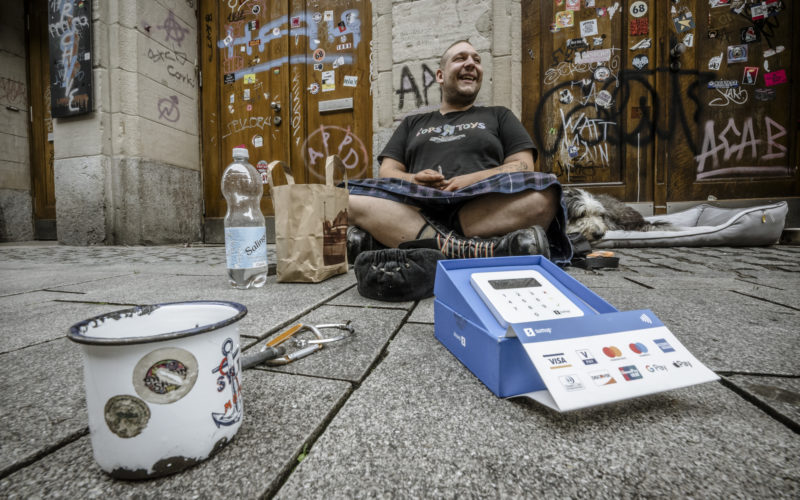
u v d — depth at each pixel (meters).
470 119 2.12
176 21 4.11
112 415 0.38
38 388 0.62
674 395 0.57
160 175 4.03
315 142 3.97
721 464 0.42
